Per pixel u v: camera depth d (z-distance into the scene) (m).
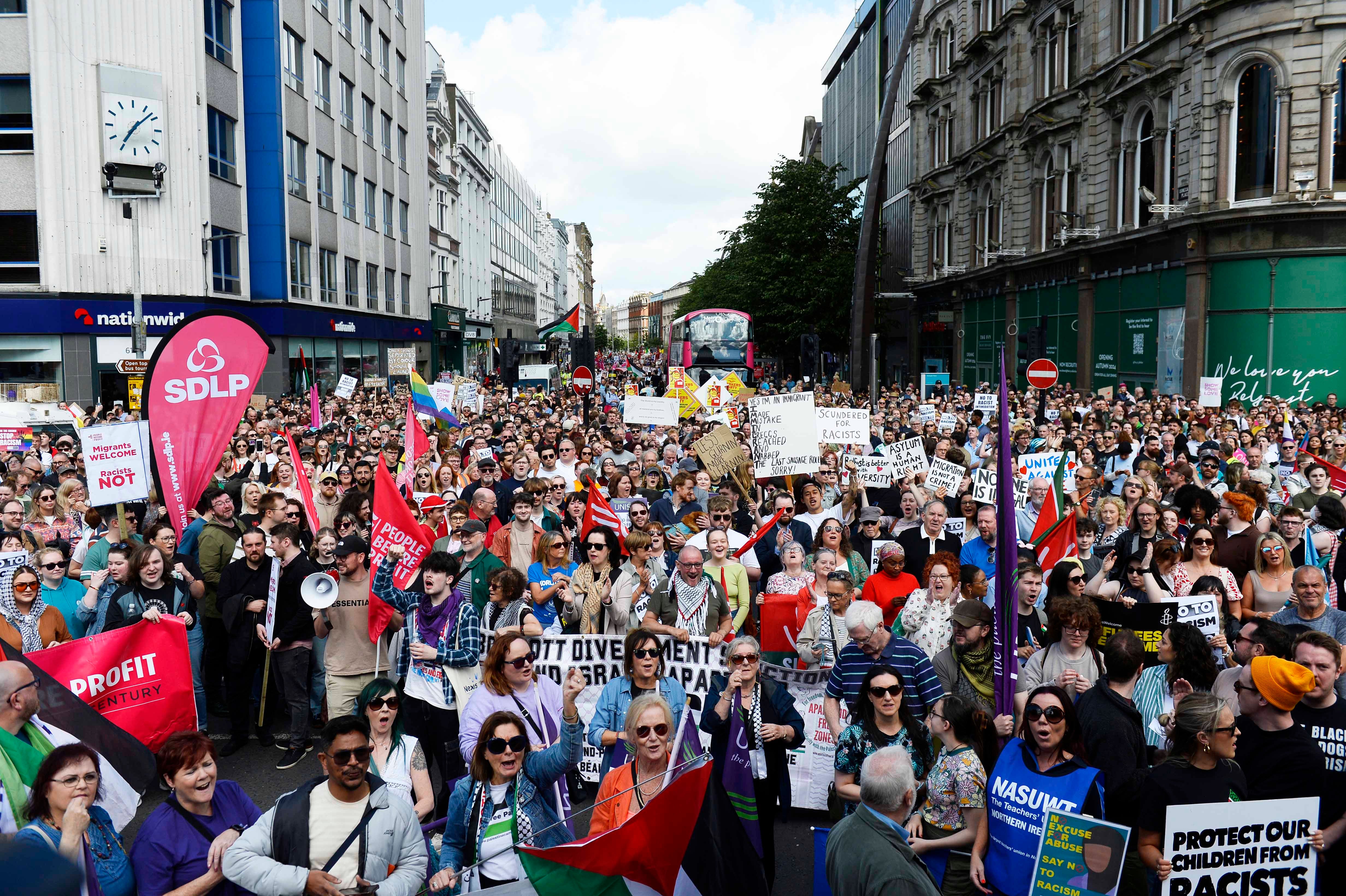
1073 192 39.66
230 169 36.56
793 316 55.94
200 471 9.48
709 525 10.20
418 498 12.23
